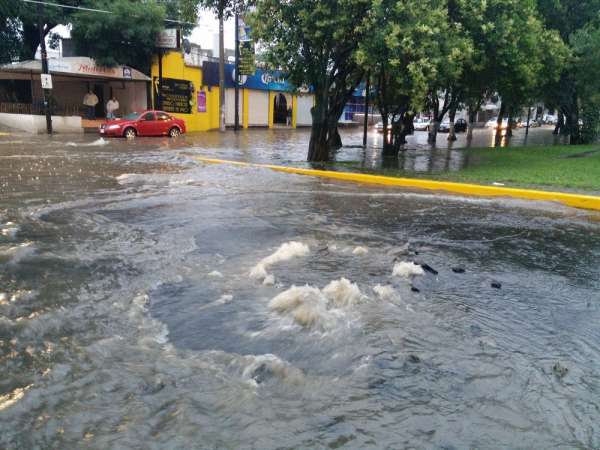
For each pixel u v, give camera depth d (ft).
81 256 17.39
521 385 10.07
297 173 44.37
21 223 21.98
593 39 69.21
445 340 11.90
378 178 40.45
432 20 44.88
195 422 8.54
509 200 32.78
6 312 12.61
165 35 103.40
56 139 75.82
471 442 8.29
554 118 271.08
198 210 25.95
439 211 28.68
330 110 55.62
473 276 16.98
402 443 8.18
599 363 11.14
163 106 112.16
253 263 17.21
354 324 12.51
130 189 32.12
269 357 10.70
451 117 98.84
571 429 8.73
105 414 8.70
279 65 50.80
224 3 53.42
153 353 10.83
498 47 55.72
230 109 131.23
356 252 19.17
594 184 37.19
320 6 44.29
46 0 91.66
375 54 45.16
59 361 10.37
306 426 8.52
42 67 86.53
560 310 14.25
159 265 16.70
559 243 22.15
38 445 7.91
